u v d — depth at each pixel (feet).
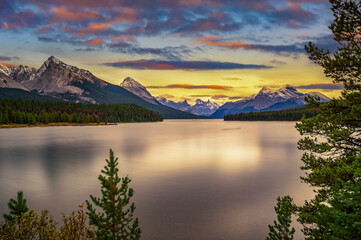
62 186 108.78
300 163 162.81
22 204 39.55
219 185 109.29
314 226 39.75
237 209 79.92
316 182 39.78
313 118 42.88
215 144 280.31
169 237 61.31
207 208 81.00
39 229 35.14
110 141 314.76
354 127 39.63
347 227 22.84
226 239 60.34
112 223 39.09
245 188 104.22
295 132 471.21
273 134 425.28
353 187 25.35
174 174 131.54
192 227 67.00
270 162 167.12
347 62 38.32
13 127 608.60
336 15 42.50
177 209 80.07
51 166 154.92
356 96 39.40
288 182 113.91
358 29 40.63
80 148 246.06
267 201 87.81
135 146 263.29
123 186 40.22
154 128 648.79
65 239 34.76
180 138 357.61
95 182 115.55
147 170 142.00
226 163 163.94
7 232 33.94
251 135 407.64
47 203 87.15
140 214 75.82
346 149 41.45
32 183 114.01
